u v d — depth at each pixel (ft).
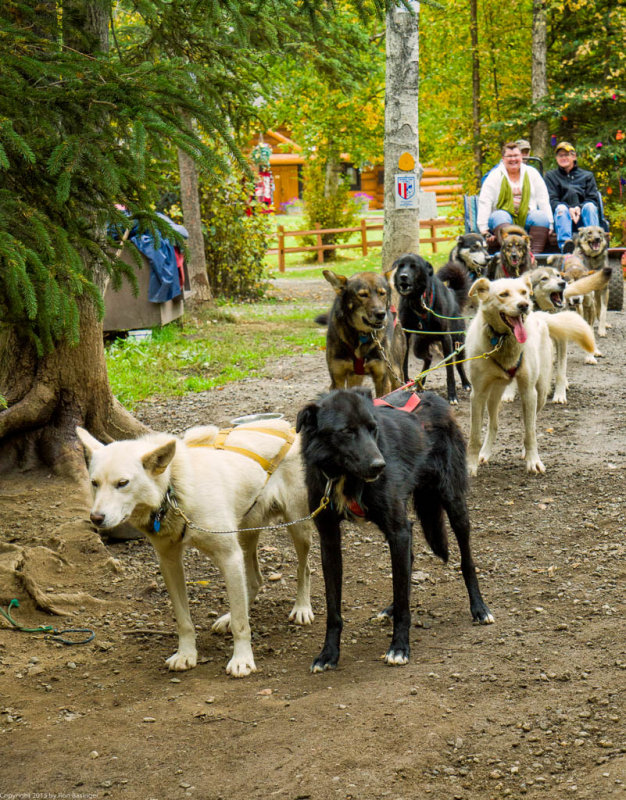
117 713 12.23
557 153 42.78
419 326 29.91
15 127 13.98
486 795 9.75
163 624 15.67
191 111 14.56
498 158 76.59
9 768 10.88
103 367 22.33
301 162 168.96
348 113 96.78
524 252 35.14
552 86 72.02
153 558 18.89
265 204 67.15
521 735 10.85
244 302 62.13
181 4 18.67
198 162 14.01
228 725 11.63
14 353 21.70
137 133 13.28
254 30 19.79
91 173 13.96
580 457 23.41
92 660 14.24
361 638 14.58
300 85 84.84
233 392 33.45
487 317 21.36
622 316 47.01
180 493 13.01
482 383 22.13
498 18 75.82
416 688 12.18
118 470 12.33
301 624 15.33
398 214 38.78
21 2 15.81
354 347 24.91
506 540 18.62
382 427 13.66
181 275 47.29
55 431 21.59
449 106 83.05
